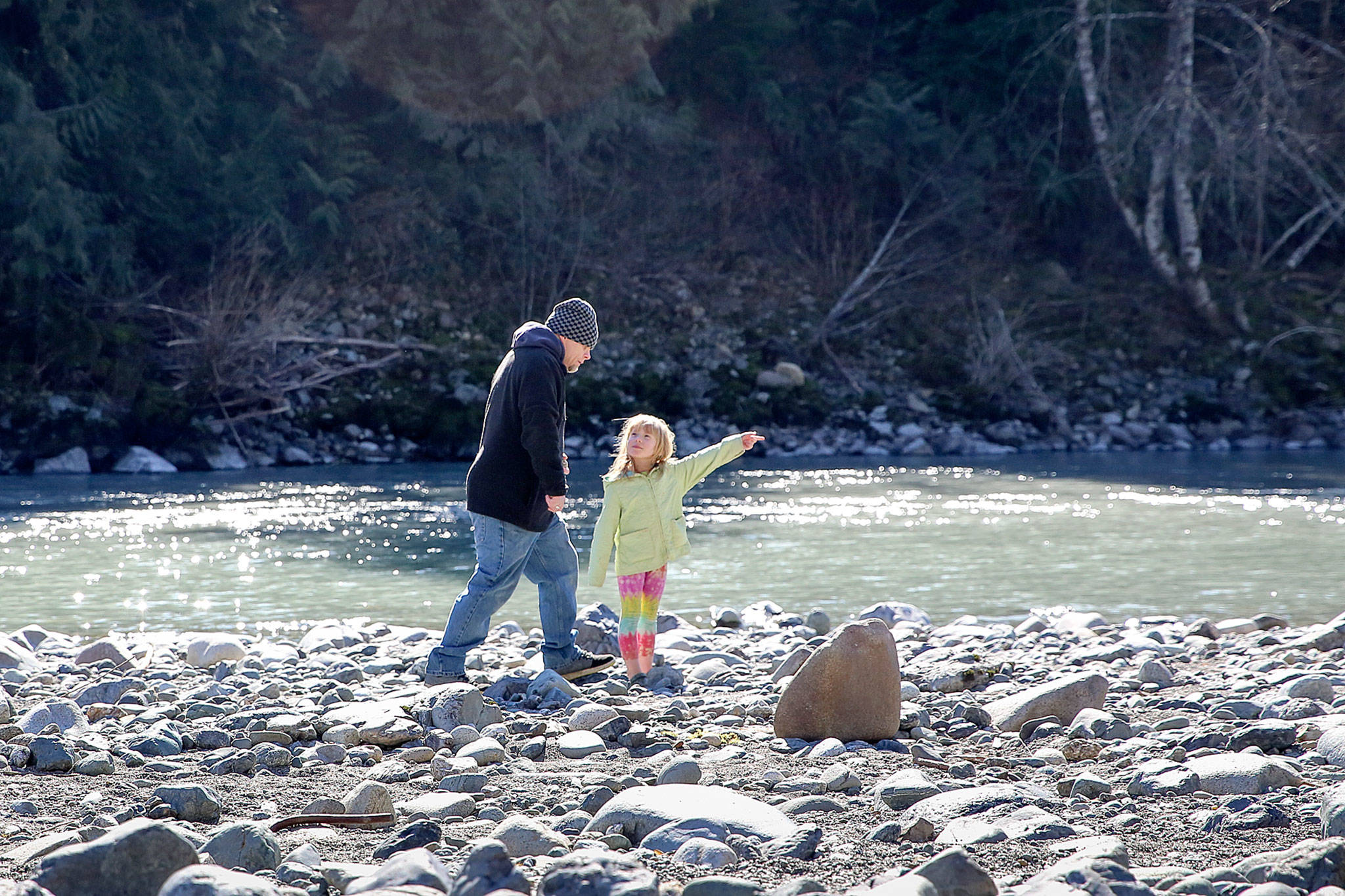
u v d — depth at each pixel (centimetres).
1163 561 1912
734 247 5481
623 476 1073
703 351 4766
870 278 5447
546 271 4988
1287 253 5800
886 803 628
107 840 462
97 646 1202
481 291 4897
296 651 1244
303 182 4616
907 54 6097
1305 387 4962
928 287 5444
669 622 1387
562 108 5188
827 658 819
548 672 1003
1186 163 5331
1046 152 5891
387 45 4956
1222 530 2278
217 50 4409
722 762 752
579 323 1053
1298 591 1636
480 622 1062
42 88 4150
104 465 3662
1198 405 4816
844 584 1719
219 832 520
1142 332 5256
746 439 1097
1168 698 938
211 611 1518
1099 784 642
